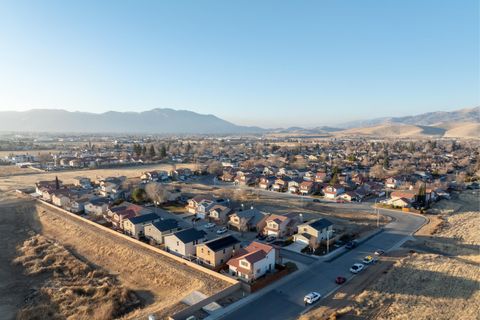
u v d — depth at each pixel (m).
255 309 33.50
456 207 76.69
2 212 76.44
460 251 49.41
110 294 39.56
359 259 46.78
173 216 70.75
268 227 57.75
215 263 44.50
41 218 72.12
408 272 41.09
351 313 32.06
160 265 45.91
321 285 38.81
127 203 72.25
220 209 67.12
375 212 73.56
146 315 33.62
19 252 54.44
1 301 39.50
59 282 43.84
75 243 57.59
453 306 32.84
